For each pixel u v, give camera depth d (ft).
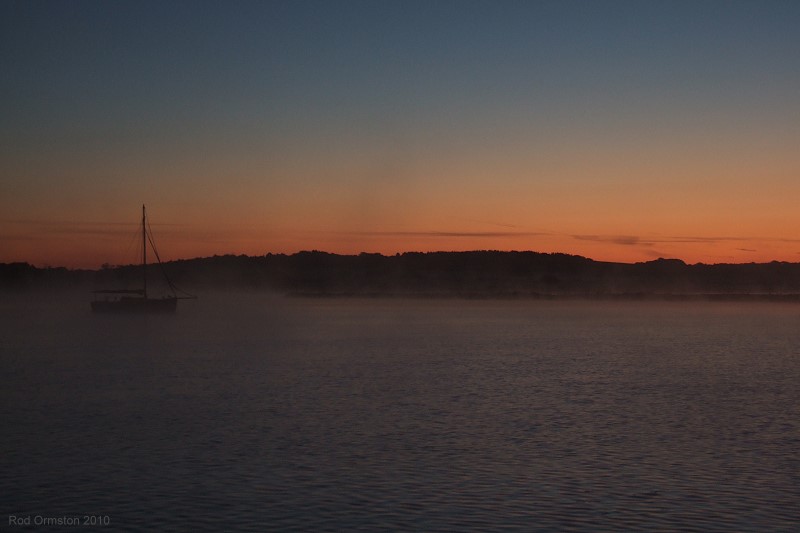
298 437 107.14
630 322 459.73
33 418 123.44
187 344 290.15
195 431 111.65
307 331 374.22
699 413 126.41
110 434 109.81
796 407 132.77
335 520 72.18
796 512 74.08
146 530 70.38
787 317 532.73
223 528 70.49
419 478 85.56
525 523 71.31
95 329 397.60
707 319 501.56
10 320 501.97
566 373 186.09
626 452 97.55
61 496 79.82
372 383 167.12
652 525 70.69
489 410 129.59
